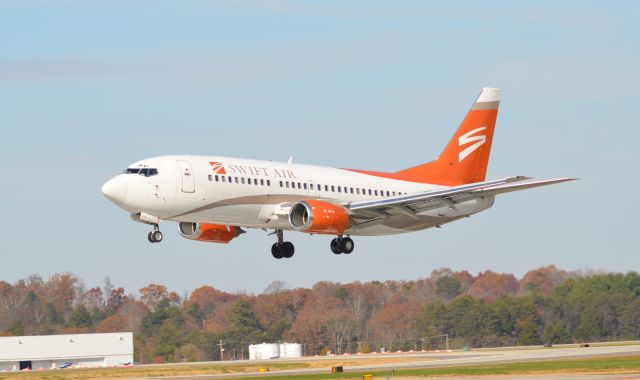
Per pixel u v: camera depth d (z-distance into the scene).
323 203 186.50
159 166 178.62
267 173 188.12
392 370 165.00
